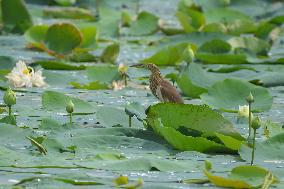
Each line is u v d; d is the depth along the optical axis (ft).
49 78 50.55
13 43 65.92
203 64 58.34
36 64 53.83
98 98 45.80
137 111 36.52
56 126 36.63
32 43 61.31
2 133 35.06
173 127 35.37
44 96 41.96
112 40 69.97
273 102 45.32
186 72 49.06
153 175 30.01
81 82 50.70
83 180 28.84
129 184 28.22
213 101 42.96
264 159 32.91
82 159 31.91
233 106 42.75
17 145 33.91
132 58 61.46
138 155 33.01
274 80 50.55
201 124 35.19
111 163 31.14
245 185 28.25
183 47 59.26
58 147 33.30
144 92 48.39
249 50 61.16
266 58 60.75
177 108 35.17
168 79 51.72
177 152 33.91
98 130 35.37
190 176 30.04
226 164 32.19
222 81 43.78
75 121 38.86
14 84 48.55
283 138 33.94
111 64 58.65
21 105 42.34
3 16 71.15
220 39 63.36
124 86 49.57
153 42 66.64
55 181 28.48
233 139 33.60
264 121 40.14
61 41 61.26
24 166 30.66
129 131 35.42
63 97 42.11
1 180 28.68
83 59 60.08
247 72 51.88
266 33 70.28
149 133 35.63
